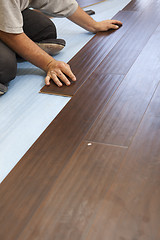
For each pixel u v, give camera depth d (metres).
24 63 2.12
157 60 1.74
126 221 0.89
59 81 1.70
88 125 1.33
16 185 1.10
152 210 0.90
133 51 1.91
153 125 1.24
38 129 1.40
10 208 1.02
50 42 2.02
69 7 2.11
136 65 1.74
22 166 1.18
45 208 0.99
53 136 1.31
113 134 1.24
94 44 2.14
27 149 1.29
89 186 1.03
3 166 1.22
